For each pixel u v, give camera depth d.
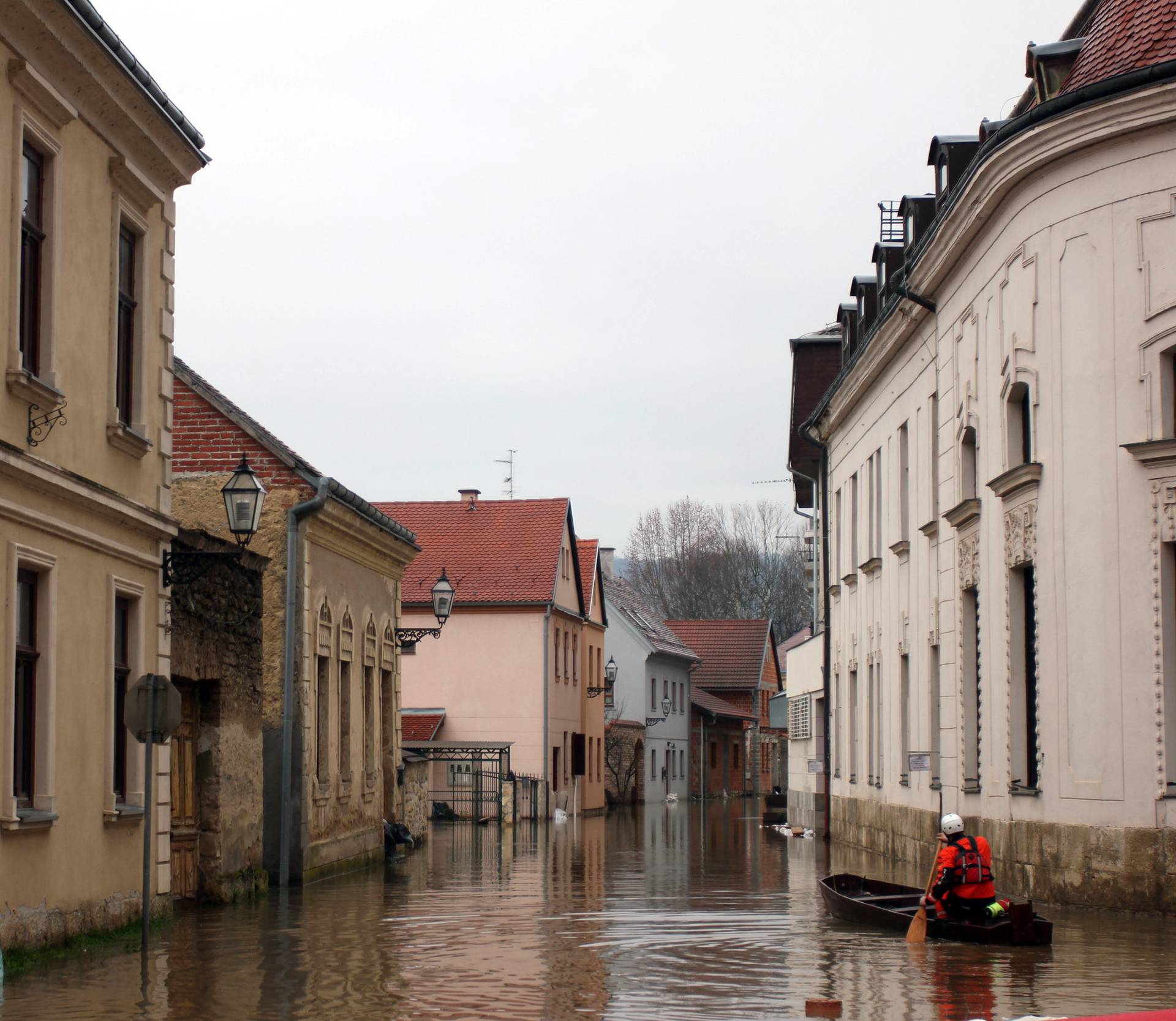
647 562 119.50
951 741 28.28
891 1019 12.85
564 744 67.31
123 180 18.28
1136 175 21.69
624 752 81.69
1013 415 24.58
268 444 27.89
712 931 19.92
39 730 16.12
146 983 14.96
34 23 15.48
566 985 14.94
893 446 33.97
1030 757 24.23
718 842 44.44
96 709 17.47
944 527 28.80
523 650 63.91
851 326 41.56
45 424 16.06
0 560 15.03
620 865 34.12
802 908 23.44
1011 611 24.45
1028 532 23.45
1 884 14.99
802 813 52.16
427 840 43.81
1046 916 21.05
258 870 25.16
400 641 36.38
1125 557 21.47
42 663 16.16
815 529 50.88
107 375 17.83
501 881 28.81
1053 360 22.75
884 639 35.06
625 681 85.75
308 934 19.41
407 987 14.84
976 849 18.83
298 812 27.30
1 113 15.11
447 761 59.25
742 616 116.94
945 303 28.73
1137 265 21.61
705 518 120.06
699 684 105.50
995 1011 13.20
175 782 22.19
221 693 23.16
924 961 16.55
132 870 18.72
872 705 37.22
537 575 64.94
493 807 59.84
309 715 27.75
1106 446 21.75
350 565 31.30
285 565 27.38
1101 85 21.48
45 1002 13.76
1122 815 21.19
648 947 18.17
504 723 63.53
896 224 37.28
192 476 27.91
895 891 22.44
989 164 23.80
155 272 19.50
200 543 21.23
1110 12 23.02
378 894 25.64
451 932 19.80
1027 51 24.19
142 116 18.39
